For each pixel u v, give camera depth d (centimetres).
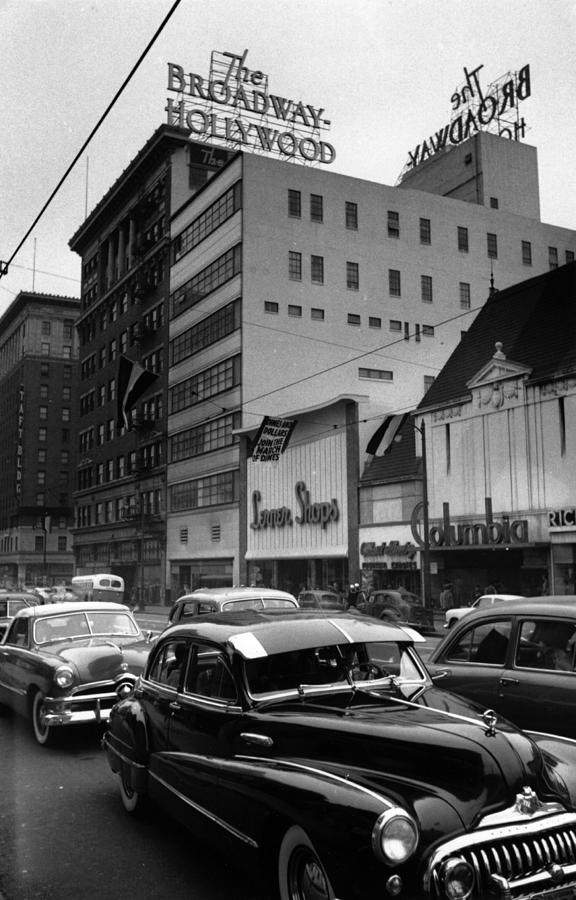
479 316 3612
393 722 435
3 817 641
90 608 1062
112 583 4378
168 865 533
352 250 5222
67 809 663
